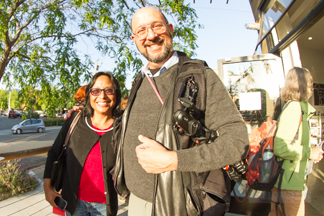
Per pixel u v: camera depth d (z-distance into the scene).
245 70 2.13
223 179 0.91
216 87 0.90
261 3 2.54
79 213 1.50
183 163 0.76
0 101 59.66
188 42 4.12
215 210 0.86
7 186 3.31
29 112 4.43
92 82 1.58
